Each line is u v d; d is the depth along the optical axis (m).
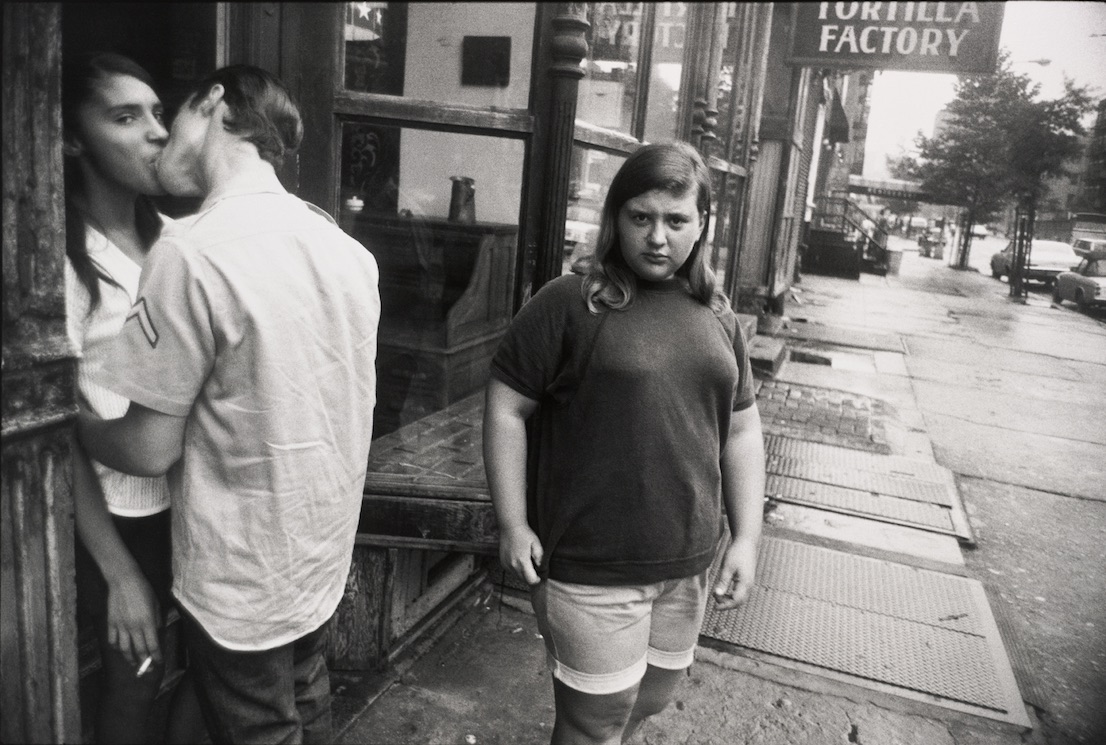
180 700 1.84
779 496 4.23
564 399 1.57
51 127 1.19
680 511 1.55
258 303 1.32
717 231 5.68
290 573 1.47
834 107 16.80
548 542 1.59
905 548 3.69
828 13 6.89
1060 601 3.22
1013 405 5.54
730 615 3.03
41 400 1.23
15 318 1.18
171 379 1.32
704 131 4.54
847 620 3.03
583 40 2.38
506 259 2.64
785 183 8.73
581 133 2.75
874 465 4.73
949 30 6.45
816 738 2.38
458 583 3.02
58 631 1.34
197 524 1.42
